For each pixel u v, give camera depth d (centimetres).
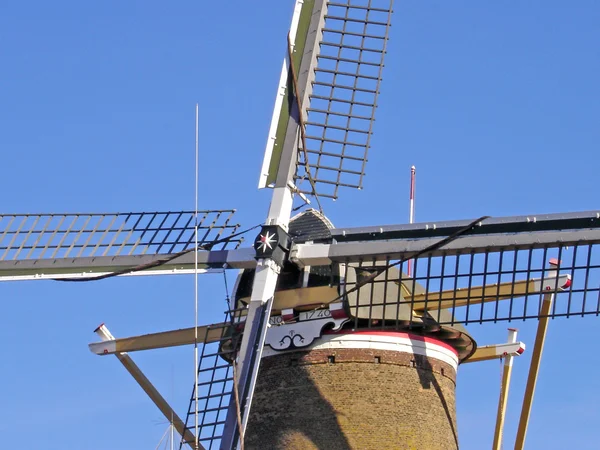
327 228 4159
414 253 3972
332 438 4059
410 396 4134
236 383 3859
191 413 3978
